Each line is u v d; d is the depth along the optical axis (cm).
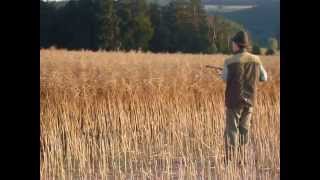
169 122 1541
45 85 1872
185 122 1524
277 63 2558
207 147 1291
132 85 2000
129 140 1339
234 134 1227
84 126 1595
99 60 2267
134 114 1645
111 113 1622
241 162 1145
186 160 1234
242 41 1245
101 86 1980
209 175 1083
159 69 2191
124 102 1861
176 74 2159
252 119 1501
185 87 2042
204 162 1172
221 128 1473
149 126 1519
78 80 1967
